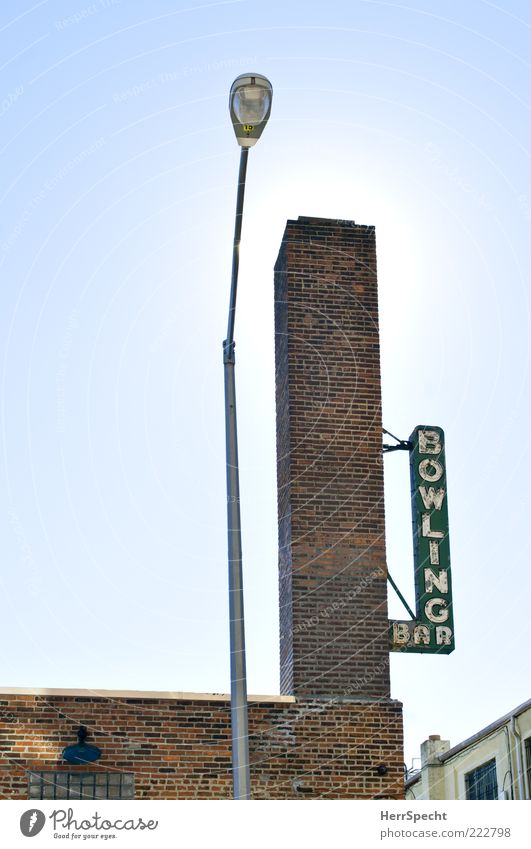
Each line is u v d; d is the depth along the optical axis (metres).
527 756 27.39
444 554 22.45
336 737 20.69
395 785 20.55
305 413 22.50
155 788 19.98
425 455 22.95
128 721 20.25
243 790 14.90
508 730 28.08
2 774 19.69
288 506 22.09
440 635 21.91
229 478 16.36
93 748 19.89
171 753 20.20
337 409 22.59
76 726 20.08
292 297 23.12
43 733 19.97
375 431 22.58
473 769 30.42
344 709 20.88
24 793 19.64
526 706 27.25
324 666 21.14
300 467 22.17
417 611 22.11
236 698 15.23
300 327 22.98
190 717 20.42
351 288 23.36
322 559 21.73
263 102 15.75
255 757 20.38
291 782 20.33
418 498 22.73
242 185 16.62
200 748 20.30
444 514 22.69
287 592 21.80
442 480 22.89
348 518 22.00
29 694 20.14
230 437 16.56
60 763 19.88
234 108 15.80
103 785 19.89
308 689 20.95
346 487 22.17
